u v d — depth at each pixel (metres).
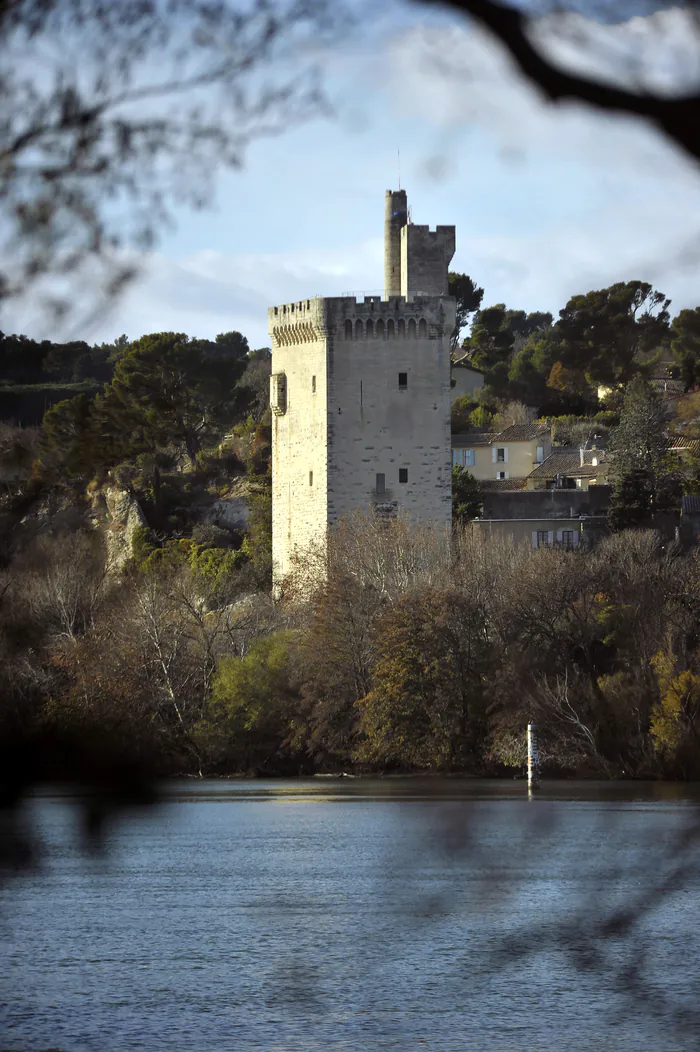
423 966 97.12
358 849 166.25
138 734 55.41
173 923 115.75
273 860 157.75
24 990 90.44
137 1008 85.38
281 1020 81.81
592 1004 84.88
